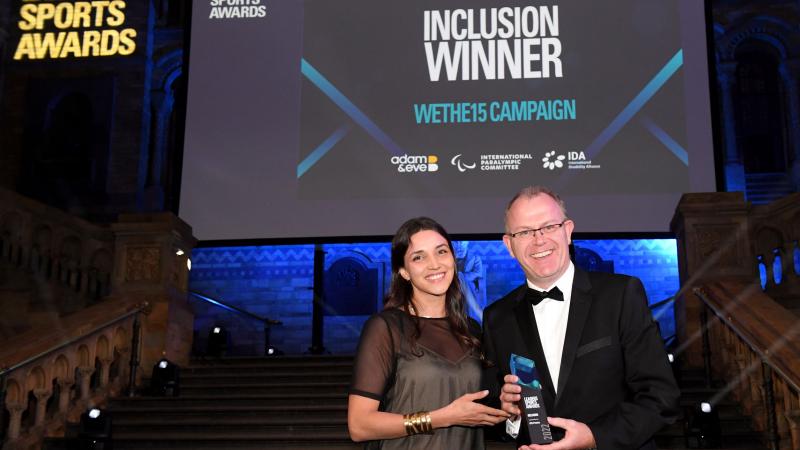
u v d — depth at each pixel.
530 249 2.82
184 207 10.55
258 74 10.90
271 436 5.90
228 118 10.79
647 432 2.52
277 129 10.71
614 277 2.86
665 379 2.62
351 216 10.39
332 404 6.68
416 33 10.85
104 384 7.18
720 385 6.77
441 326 2.99
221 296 15.56
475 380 2.91
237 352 15.28
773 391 5.33
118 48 16.62
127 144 16.27
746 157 16.28
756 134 16.34
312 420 6.10
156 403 6.84
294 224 10.43
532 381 2.57
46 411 6.79
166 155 16.56
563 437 2.61
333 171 10.53
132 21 16.77
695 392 6.35
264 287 15.58
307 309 15.44
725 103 16.03
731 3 16.41
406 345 2.87
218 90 10.88
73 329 6.52
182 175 10.63
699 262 7.66
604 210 10.06
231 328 15.41
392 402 2.84
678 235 8.20
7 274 8.71
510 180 10.28
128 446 5.96
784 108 16.17
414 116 10.59
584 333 2.75
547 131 10.38
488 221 10.19
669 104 10.30
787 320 5.66
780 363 5.03
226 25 11.07
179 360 8.30
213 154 10.68
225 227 10.46
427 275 2.97
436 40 10.80
